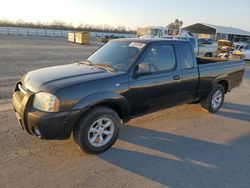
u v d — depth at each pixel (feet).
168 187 10.10
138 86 13.34
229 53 70.13
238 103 23.29
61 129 10.94
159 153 12.78
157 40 14.80
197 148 13.55
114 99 12.30
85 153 12.28
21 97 11.94
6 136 13.62
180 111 19.62
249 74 44.68
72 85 11.16
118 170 11.09
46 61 46.06
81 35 110.52
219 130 16.26
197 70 17.02
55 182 10.02
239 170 11.56
